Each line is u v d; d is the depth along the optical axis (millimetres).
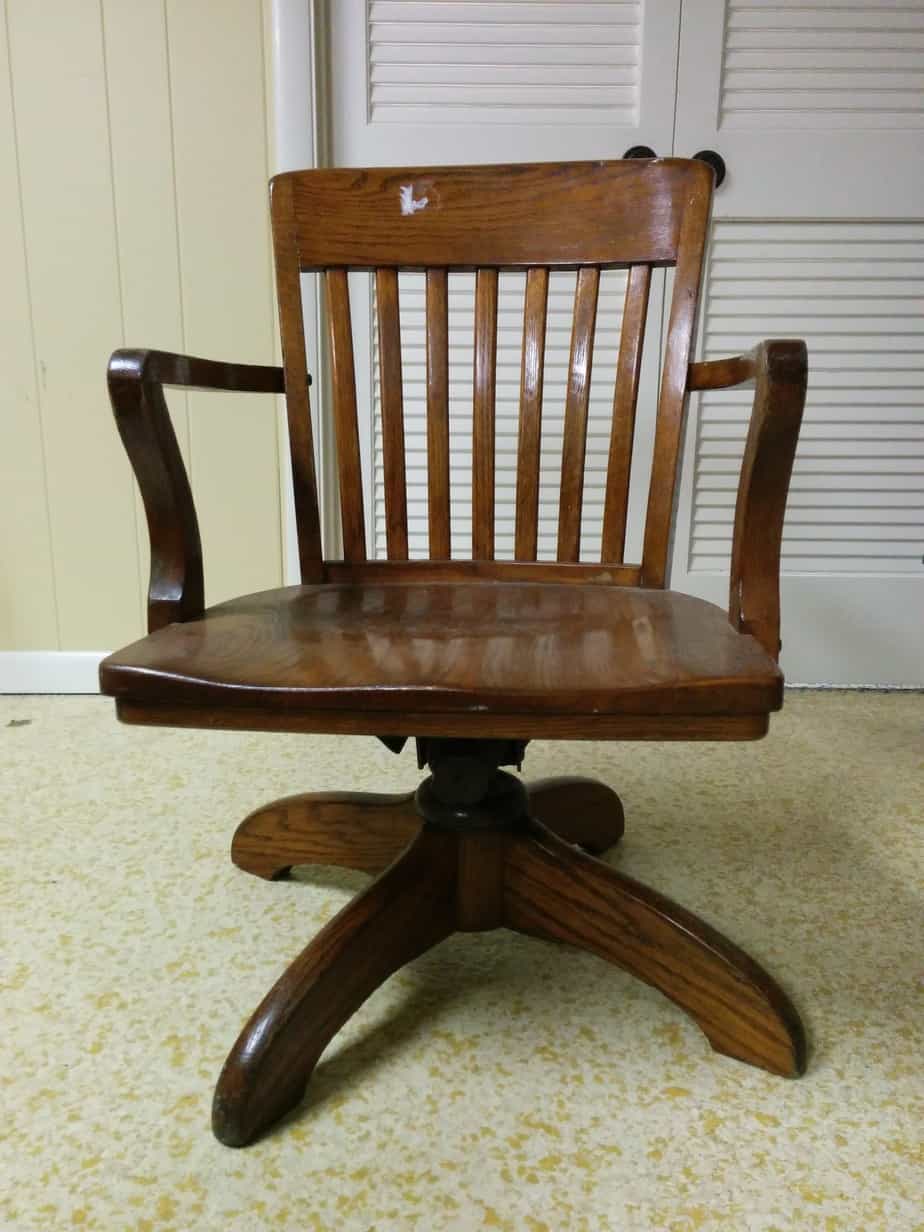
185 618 661
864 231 1482
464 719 507
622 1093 662
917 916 901
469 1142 613
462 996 780
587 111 1446
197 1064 687
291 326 893
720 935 713
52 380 1521
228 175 1453
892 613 1628
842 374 1534
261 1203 563
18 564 1590
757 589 623
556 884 753
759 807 1162
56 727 1441
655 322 1509
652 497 855
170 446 649
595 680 496
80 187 1455
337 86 1437
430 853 755
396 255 902
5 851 1020
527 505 921
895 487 1579
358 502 926
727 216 1473
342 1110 642
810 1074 681
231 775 1246
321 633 612
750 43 1418
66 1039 711
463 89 1441
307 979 648
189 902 917
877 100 1436
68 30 1402
